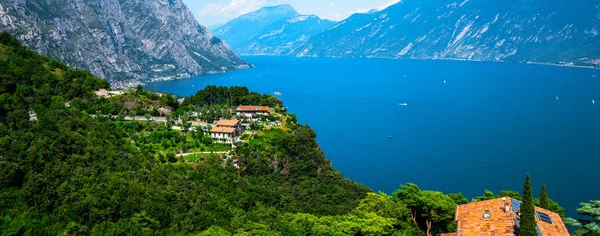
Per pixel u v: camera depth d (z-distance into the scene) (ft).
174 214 366.63
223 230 348.79
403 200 383.65
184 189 410.72
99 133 472.44
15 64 608.19
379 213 369.09
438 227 359.46
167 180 419.13
